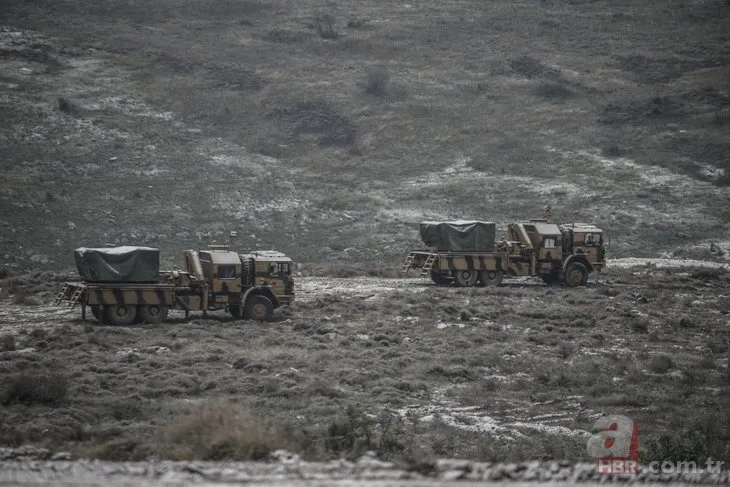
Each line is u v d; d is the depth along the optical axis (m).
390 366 116.38
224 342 123.25
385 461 51.38
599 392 108.56
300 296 161.50
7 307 149.62
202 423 59.12
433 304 155.88
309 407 92.00
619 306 165.00
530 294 170.50
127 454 52.66
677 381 115.50
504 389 110.06
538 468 45.12
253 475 41.72
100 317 132.00
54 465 44.16
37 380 89.19
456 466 44.09
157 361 109.25
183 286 135.12
